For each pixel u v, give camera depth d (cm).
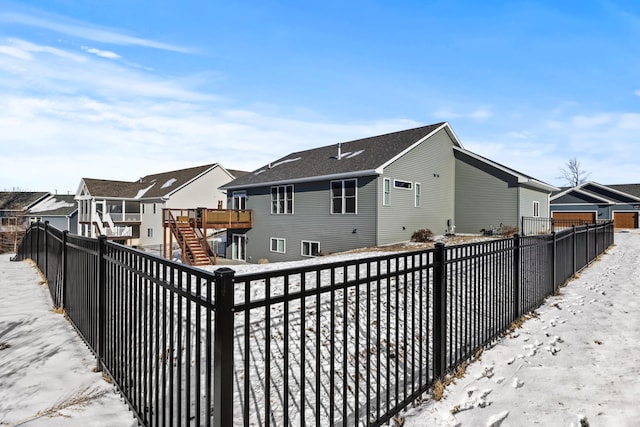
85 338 412
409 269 296
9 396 296
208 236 2612
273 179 2088
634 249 1505
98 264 354
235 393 313
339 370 357
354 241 1712
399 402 295
